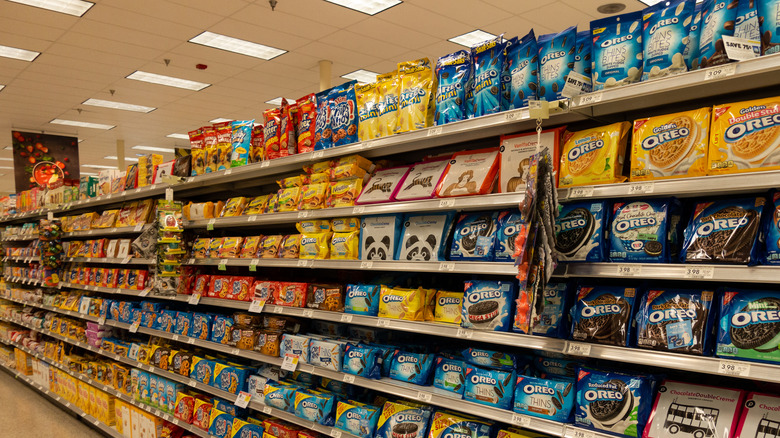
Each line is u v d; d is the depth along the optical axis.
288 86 9.00
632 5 5.81
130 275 4.51
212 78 8.48
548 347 1.89
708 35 1.57
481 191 2.11
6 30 6.43
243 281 3.39
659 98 1.75
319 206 2.81
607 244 1.84
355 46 7.16
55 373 5.77
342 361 2.67
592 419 1.78
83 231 5.32
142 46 7.03
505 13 6.05
